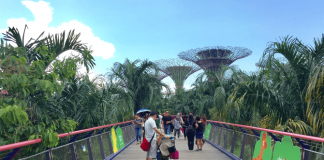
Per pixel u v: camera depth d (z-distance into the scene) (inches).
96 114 303.7
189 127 379.2
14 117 120.1
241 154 273.7
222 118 536.1
